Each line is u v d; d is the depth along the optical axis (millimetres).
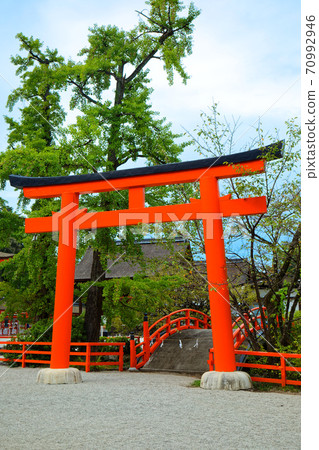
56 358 10844
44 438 5637
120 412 7281
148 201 16078
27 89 17016
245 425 6398
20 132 17188
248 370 11883
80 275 26766
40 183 11695
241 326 12664
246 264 11258
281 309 11656
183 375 12805
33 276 15008
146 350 14719
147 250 26688
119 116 16266
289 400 8406
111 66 16828
